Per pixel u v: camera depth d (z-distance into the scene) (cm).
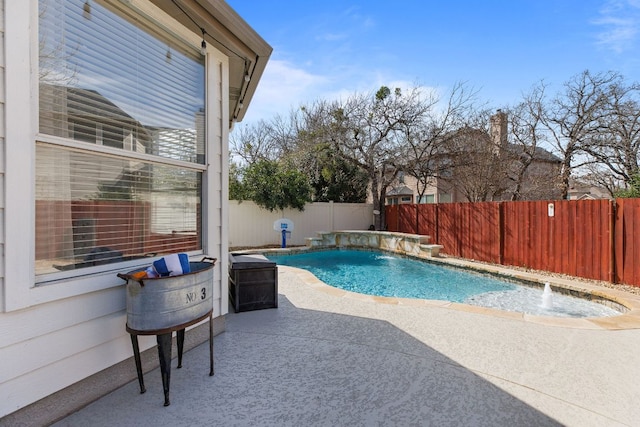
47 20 211
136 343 233
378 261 1050
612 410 227
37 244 204
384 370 280
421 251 1008
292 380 261
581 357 310
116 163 259
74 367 216
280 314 432
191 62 326
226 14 301
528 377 271
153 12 272
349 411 222
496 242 877
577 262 694
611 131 1137
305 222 1305
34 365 194
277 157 1903
